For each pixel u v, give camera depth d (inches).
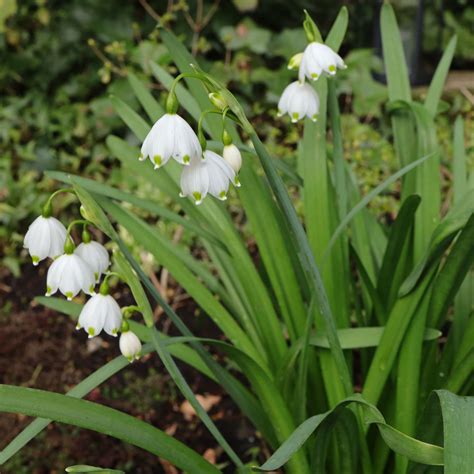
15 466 26.9
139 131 24.0
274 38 44.9
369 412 18.0
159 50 42.9
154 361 30.6
